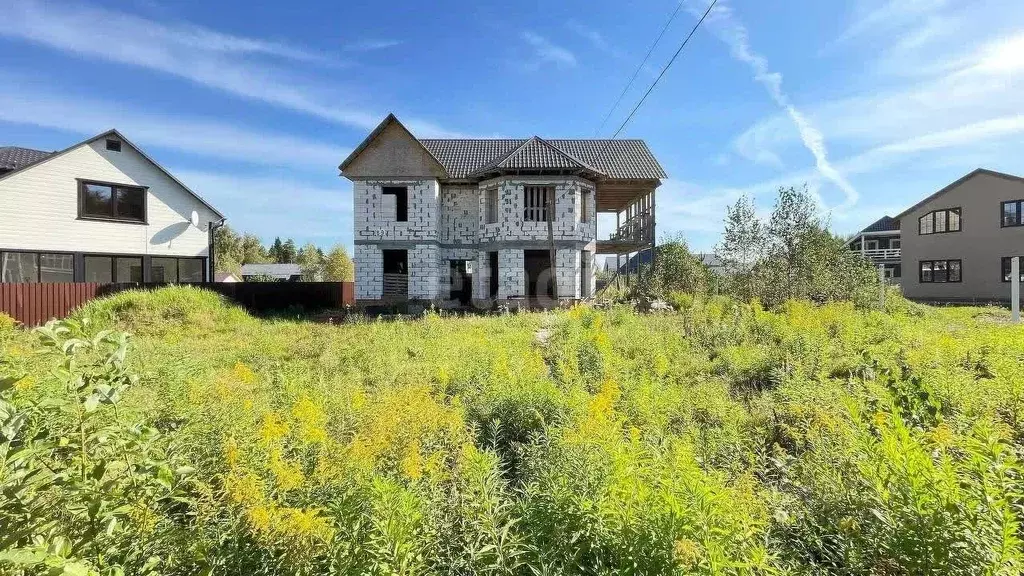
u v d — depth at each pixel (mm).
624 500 2418
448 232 20953
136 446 2176
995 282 26375
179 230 19562
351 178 19469
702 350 8289
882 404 4250
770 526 2619
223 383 4387
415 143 19469
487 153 22578
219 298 14906
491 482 2729
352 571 2117
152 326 11836
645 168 20750
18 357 3922
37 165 16281
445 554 2428
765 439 4305
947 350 6613
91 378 2016
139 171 18531
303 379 6070
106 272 17906
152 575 2078
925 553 2174
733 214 16125
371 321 14594
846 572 2445
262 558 2281
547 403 4676
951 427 3658
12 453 1718
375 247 19547
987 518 2160
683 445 3084
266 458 2893
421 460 2848
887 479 2484
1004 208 26109
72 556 1776
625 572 2146
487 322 13164
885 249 36688
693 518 2201
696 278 21141
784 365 6762
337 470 2773
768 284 15086
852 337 8141
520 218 18922
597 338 8391
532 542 2416
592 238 20016
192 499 2479
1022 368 5164
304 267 57094
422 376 6520
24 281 16125
